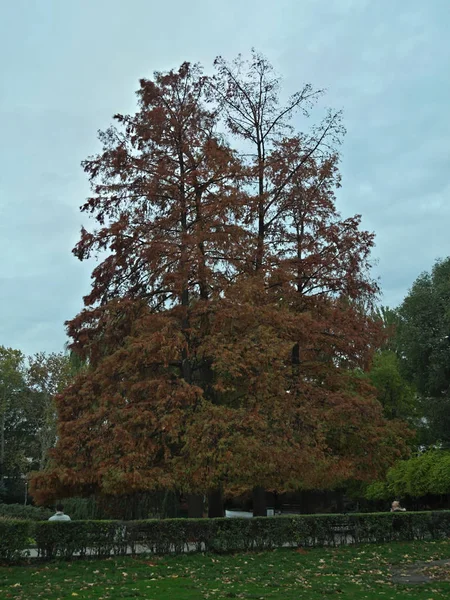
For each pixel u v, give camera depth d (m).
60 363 54.31
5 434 63.56
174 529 16.16
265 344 19.48
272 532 17.22
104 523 15.45
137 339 19.88
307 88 26.31
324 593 10.95
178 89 24.17
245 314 19.94
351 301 24.38
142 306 22.19
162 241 21.39
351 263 23.80
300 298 23.41
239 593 10.81
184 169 23.11
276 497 43.25
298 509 41.91
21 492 59.50
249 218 24.45
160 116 22.78
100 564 14.23
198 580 12.27
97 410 19.66
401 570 13.84
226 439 18.19
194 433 18.41
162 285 21.92
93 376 20.77
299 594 10.78
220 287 21.22
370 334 23.27
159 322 20.34
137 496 21.91
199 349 19.77
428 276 34.94
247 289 20.59
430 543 18.80
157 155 23.11
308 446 19.59
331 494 38.94
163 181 22.77
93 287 22.58
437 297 33.06
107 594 10.58
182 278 20.59
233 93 25.97
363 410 21.72
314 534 17.92
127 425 18.95
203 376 22.16
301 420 20.05
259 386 19.38
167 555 15.67
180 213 22.17
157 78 24.16
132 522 15.80
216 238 21.16
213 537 16.47
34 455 60.56
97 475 18.55
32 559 14.72
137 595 10.52
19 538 14.55
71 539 15.01
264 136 26.36
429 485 30.62
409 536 19.67
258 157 25.66
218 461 18.36
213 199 22.22
